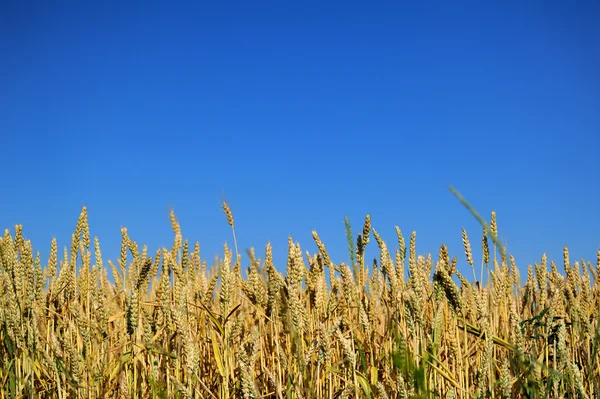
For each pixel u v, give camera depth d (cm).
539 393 140
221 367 165
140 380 180
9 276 186
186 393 146
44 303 195
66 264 210
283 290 152
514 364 155
